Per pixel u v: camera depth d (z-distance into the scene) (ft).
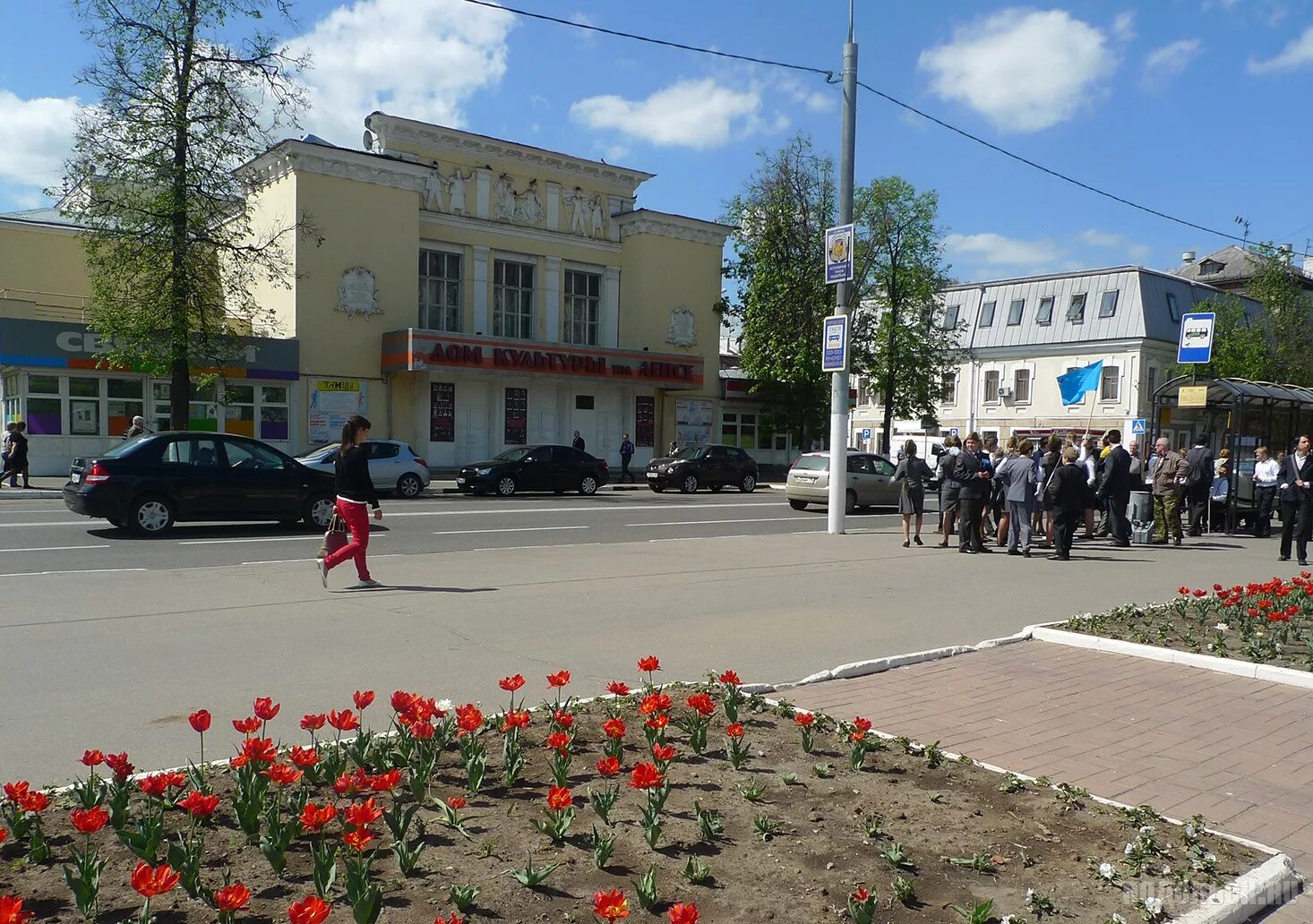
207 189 77.00
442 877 10.40
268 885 10.10
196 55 74.69
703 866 10.77
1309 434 75.92
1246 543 59.77
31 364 83.92
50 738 16.60
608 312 129.08
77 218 74.79
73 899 9.68
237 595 31.27
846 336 56.95
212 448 50.03
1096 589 37.55
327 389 102.01
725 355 188.03
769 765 14.78
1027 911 10.34
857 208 131.85
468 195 115.44
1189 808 14.51
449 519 61.46
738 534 56.85
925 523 69.56
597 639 25.63
